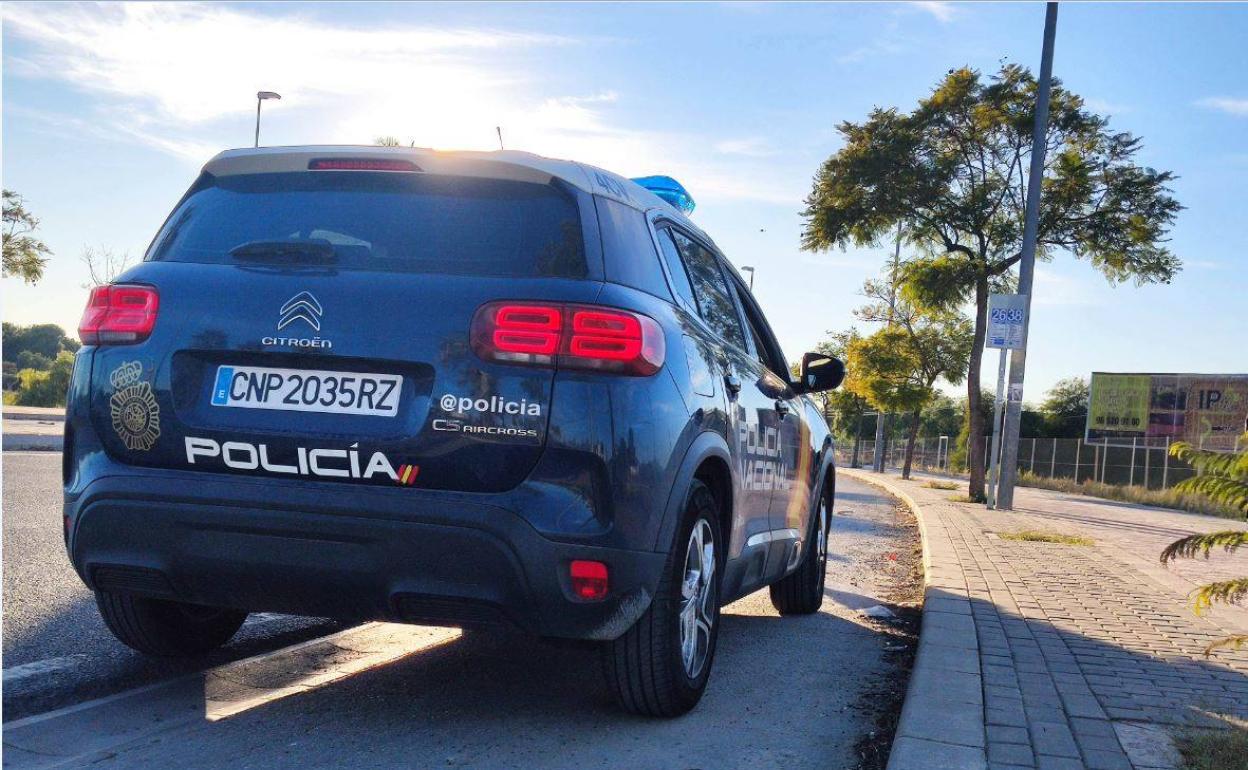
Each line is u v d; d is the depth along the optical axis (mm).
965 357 37406
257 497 3367
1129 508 23500
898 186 22344
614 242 3730
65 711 3791
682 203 5688
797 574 6473
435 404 3357
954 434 99312
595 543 3334
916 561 10438
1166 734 3918
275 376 3479
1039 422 72375
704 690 4148
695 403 3848
